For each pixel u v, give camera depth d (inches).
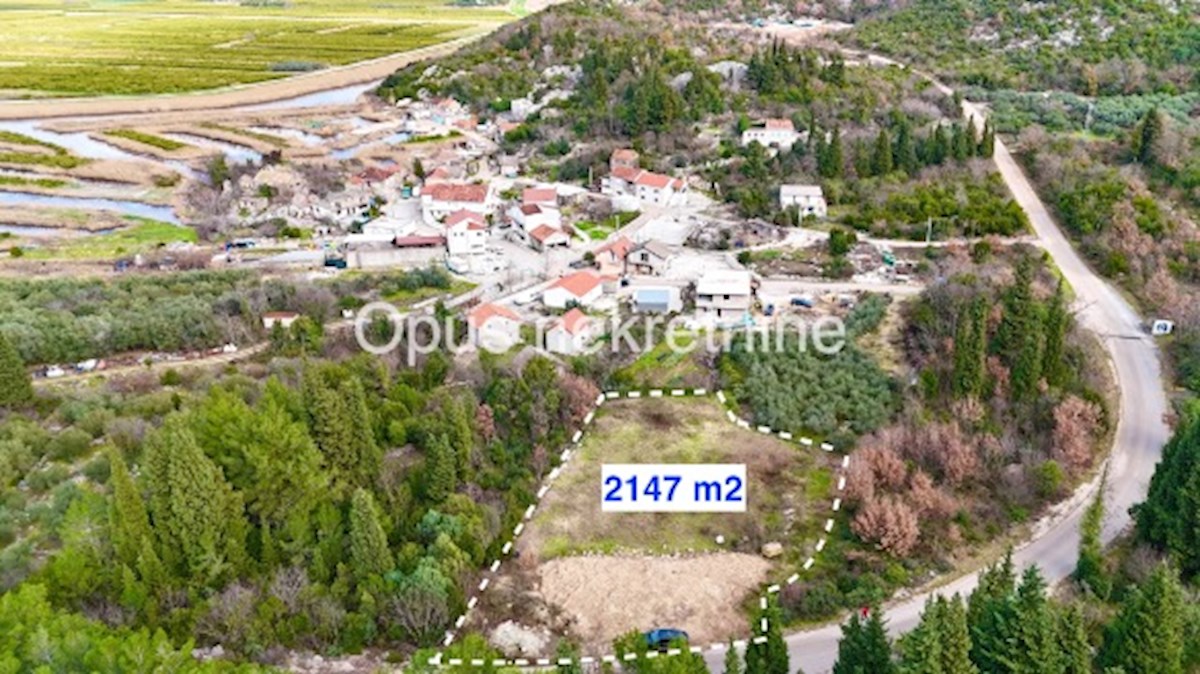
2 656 2094.0
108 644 2233.0
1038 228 5679.1
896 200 5895.7
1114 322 4653.1
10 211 7017.7
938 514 3393.2
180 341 4685.0
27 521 3184.1
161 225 6806.1
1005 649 2297.0
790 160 6589.6
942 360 4158.5
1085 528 3157.0
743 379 4222.4
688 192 6599.4
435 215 6471.5
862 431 3873.0
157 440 2834.6
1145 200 5561.0
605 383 4227.4
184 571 2829.7
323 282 5305.1
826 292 4968.0
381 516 3125.0
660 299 4803.2
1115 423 3897.6
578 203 6535.4
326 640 2773.1
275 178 7411.4
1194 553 2992.1
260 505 2997.0
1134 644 2372.0
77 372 4461.1
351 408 3228.3
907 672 2212.1
